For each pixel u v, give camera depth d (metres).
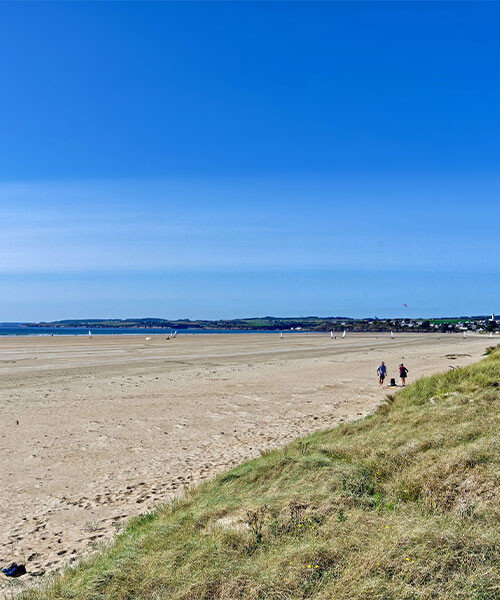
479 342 97.44
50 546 8.24
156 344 82.75
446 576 4.89
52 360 47.06
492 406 11.63
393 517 6.44
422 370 37.50
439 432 10.09
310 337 131.12
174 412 21.17
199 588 5.28
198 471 12.60
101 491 11.19
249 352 60.56
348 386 29.17
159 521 8.23
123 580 5.77
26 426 18.38
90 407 22.34
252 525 6.61
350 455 9.97
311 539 6.07
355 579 5.03
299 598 4.92
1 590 6.61
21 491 11.25
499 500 6.46
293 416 20.16
